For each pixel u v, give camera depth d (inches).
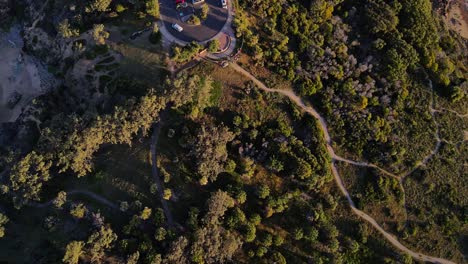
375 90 4360.2
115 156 4003.4
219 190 3730.3
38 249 3799.2
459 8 5359.3
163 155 3939.5
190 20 4151.1
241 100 4069.9
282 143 3966.5
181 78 3759.8
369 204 4170.8
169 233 3619.6
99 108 4156.0
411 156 4333.2
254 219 3821.4
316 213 3892.7
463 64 4987.7
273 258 3804.1
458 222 4229.8
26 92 4648.1
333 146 4237.2
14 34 4849.9
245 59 4146.2
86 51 4207.7
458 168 4416.8
